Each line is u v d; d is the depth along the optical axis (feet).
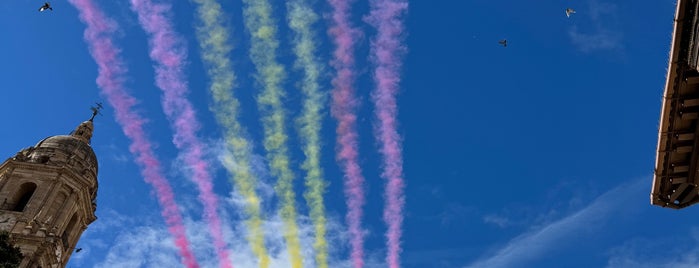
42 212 334.85
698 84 205.77
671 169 221.25
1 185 349.00
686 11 195.31
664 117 213.05
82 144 388.57
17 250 234.17
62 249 344.49
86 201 368.48
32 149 373.61
